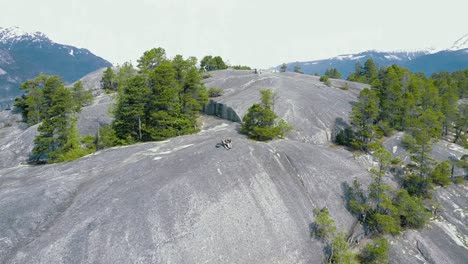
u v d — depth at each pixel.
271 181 36.28
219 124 59.59
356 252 33.91
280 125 49.91
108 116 67.19
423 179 44.78
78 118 65.62
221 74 92.19
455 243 38.59
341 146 53.62
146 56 85.00
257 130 46.94
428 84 75.12
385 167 47.62
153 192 30.64
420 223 38.91
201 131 56.44
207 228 28.58
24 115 77.75
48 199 30.81
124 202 29.55
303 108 59.66
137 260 24.86
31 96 71.25
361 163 47.00
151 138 53.09
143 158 39.06
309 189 38.00
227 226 29.55
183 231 27.61
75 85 77.44
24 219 28.39
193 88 59.81
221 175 34.19
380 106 61.09
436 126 57.66
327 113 60.00
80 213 28.73
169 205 29.41
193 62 67.75
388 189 37.72
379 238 36.34
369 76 124.19
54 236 26.22
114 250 25.23
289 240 31.23
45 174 37.41
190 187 31.59
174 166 35.56
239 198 32.41
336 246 31.19
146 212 28.47
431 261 35.22
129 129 53.66
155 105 53.28
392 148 53.34
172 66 60.88
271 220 32.03
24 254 24.69
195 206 29.89
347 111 62.47
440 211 43.06
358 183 39.91
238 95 68.00
